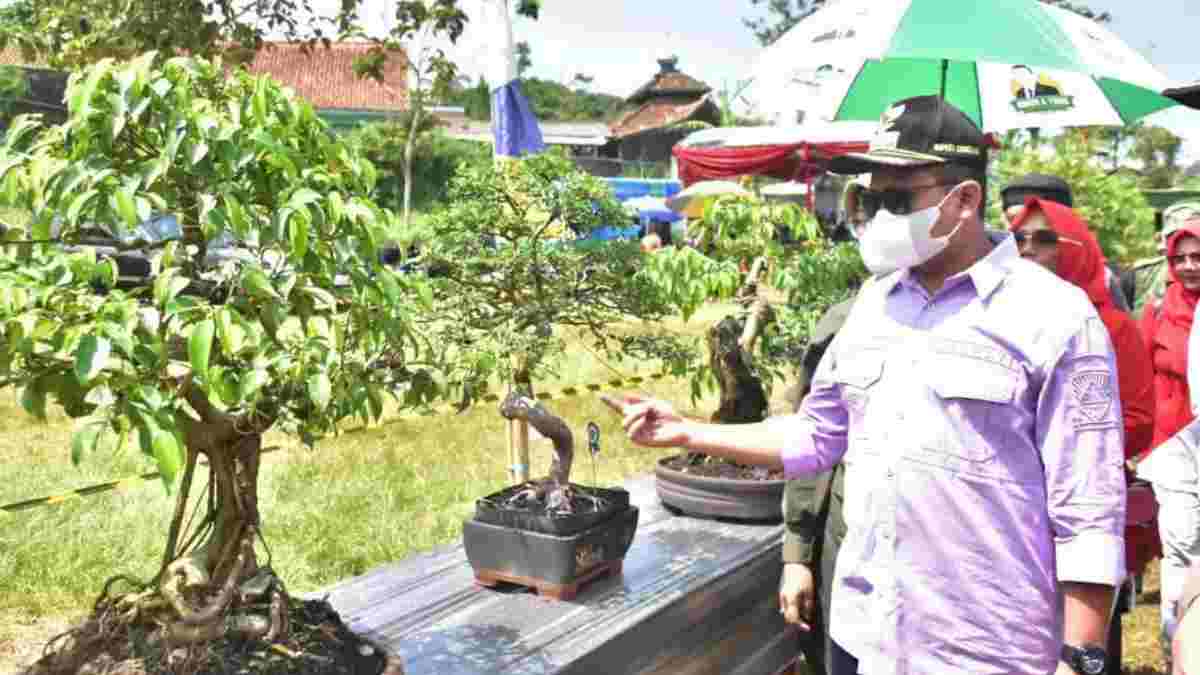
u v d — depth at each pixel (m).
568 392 5.25
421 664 2.42
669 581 3.02
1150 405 2.95
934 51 3.43
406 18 5.95
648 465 6.77
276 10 5.67
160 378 1.87
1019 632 1.91
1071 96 4.37
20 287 1.75
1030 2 3.68
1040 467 1.88
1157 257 6.09
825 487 2.86
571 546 2.82
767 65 4.07
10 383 1.82
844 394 2.09
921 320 1.97
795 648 3.63
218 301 2.04
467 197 3.49
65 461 6.18
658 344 3.70
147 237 2.24
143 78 1.87
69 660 2.04
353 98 32.03
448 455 6.73
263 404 2.09
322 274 1.94
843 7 3.87
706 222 4.37
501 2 5.35
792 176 9.93
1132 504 3.15
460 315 3.37
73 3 5.41
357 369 2.04
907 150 1.89
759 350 4.26
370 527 5.17
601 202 3.53
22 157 1.92
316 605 2.34
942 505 1.89
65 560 4.48
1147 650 4.32
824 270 4.46
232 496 2.18
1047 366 1.83
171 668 1.99
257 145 1.90
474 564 2.96
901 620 1.95
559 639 2.57
